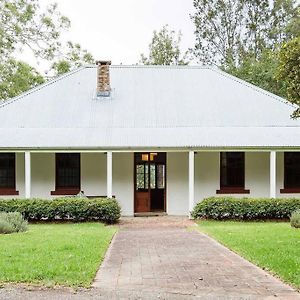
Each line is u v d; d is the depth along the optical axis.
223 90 24.58
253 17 48.50
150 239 13.27
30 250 10.37
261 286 7.56
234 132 21.45
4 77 34.31
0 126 21.77
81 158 22.05
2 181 21.92
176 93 24.31
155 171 22.33
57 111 22.77
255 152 22.31
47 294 6.95
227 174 22.30
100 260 9.43
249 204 19.22
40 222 18.80
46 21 35.56
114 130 21.55
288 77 11.80
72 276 7.89
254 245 11.30
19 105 23.17
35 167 21.94
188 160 22.19
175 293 7.10
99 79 23.97
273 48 45.84
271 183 20.55
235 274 8.41
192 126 22.06
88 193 22.02
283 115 22.81
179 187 22.20
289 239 12.22
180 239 13.21
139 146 20.12
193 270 8.76
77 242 11.75
